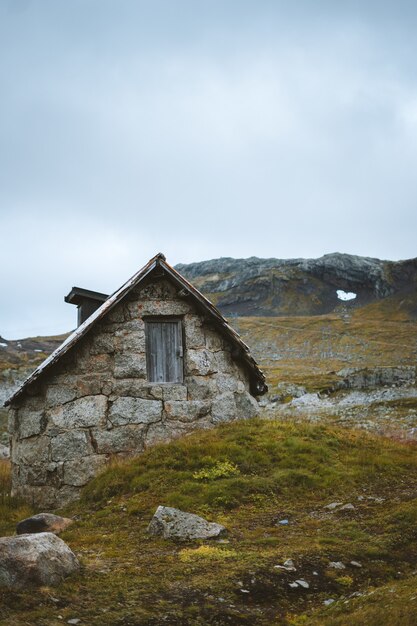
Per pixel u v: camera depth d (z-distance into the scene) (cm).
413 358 9225
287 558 816
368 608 650
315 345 10819
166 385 1630
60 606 673
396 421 3083
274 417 1792
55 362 1546
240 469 1340
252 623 662
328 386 4916
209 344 1708
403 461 1433
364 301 18275
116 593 711
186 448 1425
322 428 1612
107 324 1622
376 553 841
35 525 1075
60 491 1505
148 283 1681
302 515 1083
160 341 1684
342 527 970
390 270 19038
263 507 1149
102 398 1570
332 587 754
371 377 4825
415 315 14188
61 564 751
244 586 738
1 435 3638
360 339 10938
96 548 917
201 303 1678
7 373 5362
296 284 19825
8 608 655
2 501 1573
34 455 1562
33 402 1595
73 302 1994
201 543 922
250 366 1788
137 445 1566
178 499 1181
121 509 1178
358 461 1417
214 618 662
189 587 730
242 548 884
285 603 712
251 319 13712
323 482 1277
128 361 1611
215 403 1661
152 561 832
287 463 1366
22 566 707
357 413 3547
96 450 1538
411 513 976
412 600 635
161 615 659
